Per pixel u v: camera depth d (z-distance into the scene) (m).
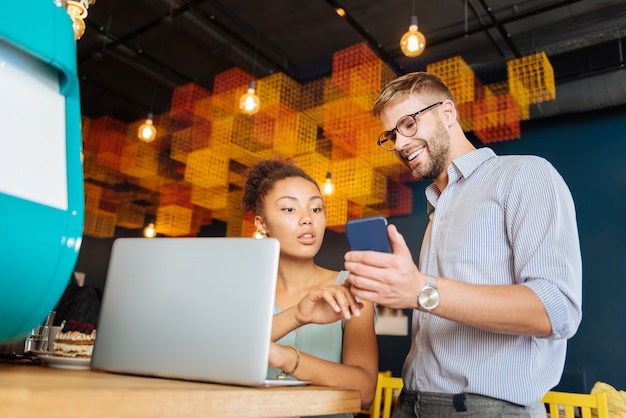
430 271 1.32
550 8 4.00
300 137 5.18
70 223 0.66
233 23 4.89
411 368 1.28
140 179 7.32
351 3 4.46
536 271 1.04
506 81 4.93
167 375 0.86
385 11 4.56
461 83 4.26
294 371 1.05
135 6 4.75
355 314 1.04
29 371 0.83
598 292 4.48
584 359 4.41
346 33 4.95
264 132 5.16
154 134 5.02
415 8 4.48
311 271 1.49
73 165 0.68
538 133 5.10
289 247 1.43
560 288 0.99
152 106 6.77
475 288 0.96
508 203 1.18
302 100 5.26
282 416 0.77
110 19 5.00
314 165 5.38
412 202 5.80
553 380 1.11
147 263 0.94
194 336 0.86
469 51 5.11
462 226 1.25
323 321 1.08
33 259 0.61
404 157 1.45
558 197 1.10
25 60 0.64
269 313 0.81
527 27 4.67
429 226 1.50
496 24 4.23
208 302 0.86
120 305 0.95
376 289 0.94
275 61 5.20
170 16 4.50
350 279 0.96
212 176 5.81
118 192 8.08
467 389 1.12
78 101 0.72
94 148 6.90
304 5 4.55
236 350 0.82
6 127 0.60
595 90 4.28
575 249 1.07
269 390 0.76
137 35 4.82
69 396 0.52
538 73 4.12
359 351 1.27
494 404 1.09
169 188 7.48
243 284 0.84
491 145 5.34
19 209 0.60
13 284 0.60
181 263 0.90
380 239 0.94
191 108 5.54
